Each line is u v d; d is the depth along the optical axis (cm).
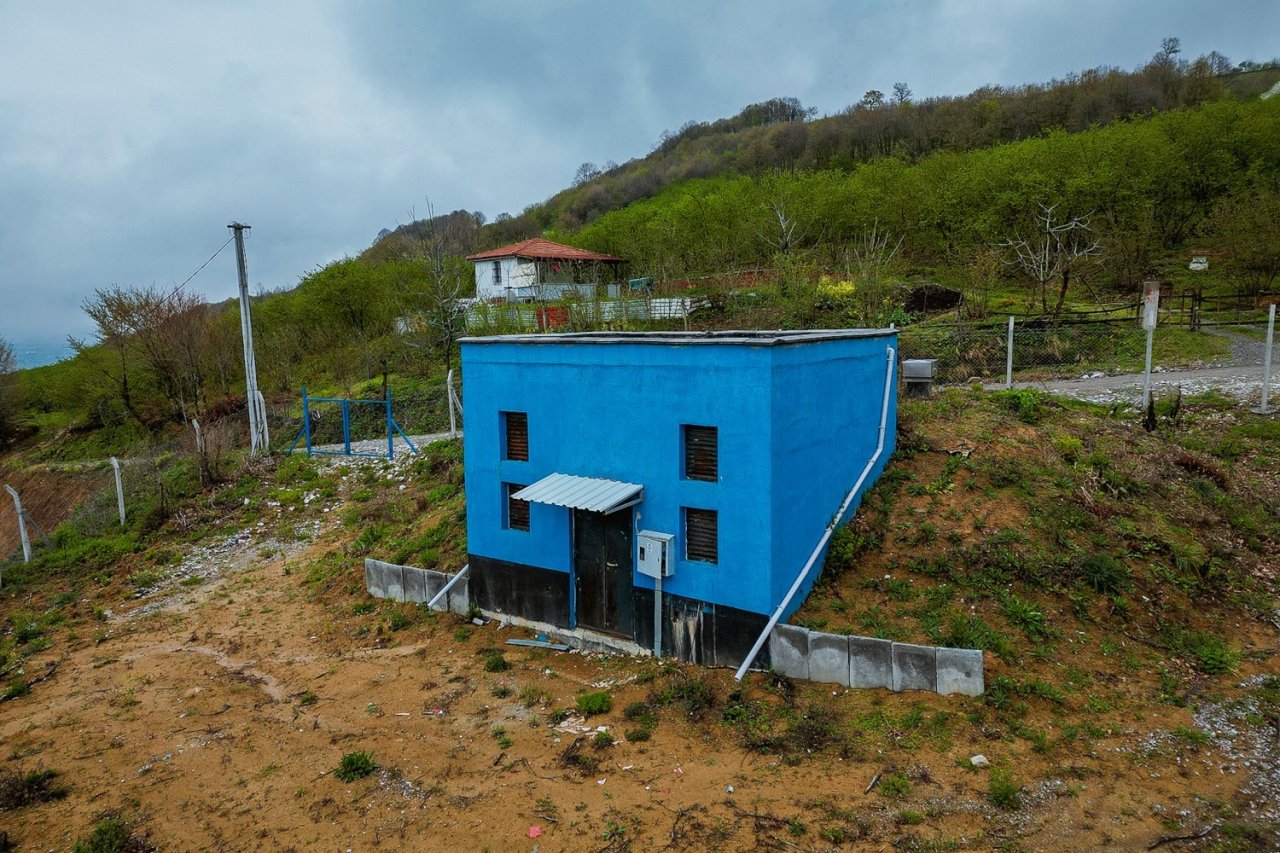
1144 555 1006
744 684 859
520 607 1102
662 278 2900
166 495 1945
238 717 936
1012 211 3306
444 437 2075
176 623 1295
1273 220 2723
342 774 774
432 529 1396
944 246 3531
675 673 912
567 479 997
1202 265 2930
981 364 2158
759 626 874
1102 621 898
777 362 846
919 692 801
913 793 664
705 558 930
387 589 1262
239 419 2877
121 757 856
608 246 4806
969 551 987
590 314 2638
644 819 663
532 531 1073
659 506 943
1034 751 709
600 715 851
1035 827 620
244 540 1695
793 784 690
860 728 758
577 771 747
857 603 933
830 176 4206
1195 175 3606
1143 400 1614
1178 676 827
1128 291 3047
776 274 2919
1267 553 1065
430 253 3031
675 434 922
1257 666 843
